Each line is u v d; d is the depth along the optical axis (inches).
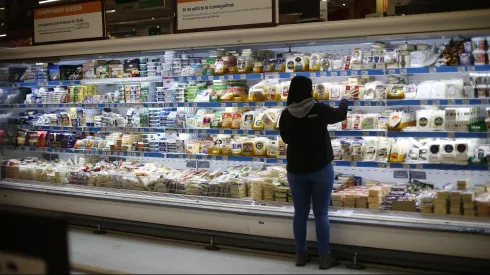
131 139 287.1
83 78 299.7
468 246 195.8
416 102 212.5
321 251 210.7
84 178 288.8
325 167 209.5
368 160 223.0
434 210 209.3
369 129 223.9
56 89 313.4
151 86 281.1
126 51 271.1
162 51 268.2
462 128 206.7
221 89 258.5
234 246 239.9
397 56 216.2
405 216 210.2
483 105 218.2
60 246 151.9
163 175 268.7
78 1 282.2
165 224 253.9
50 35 292.7
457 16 197.5
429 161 212.1
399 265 209.8
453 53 207.0
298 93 210.2
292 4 231.5
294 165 210.8
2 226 159.6
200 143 264.4
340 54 246.4
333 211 222.2
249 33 235.0
